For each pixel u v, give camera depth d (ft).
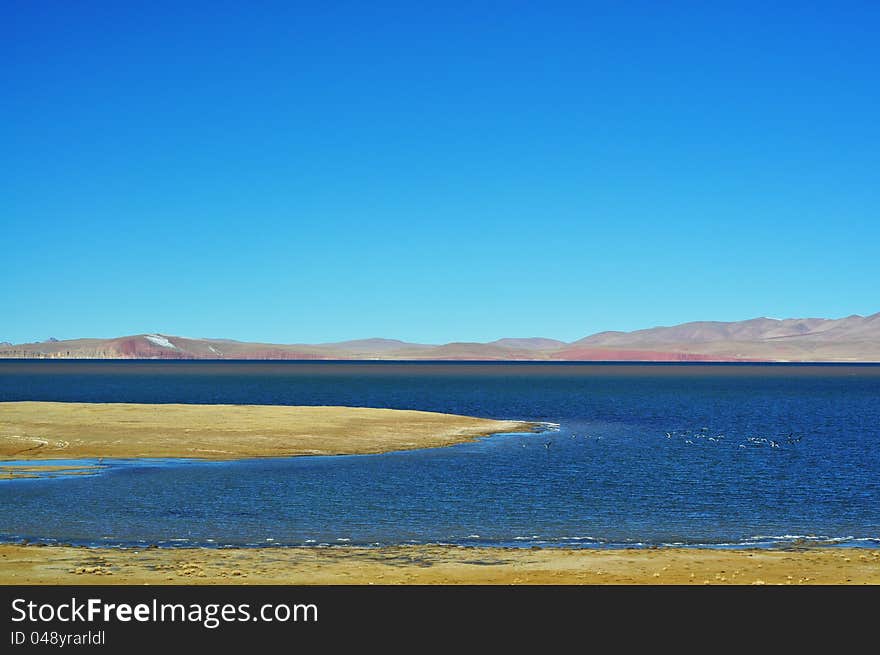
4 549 76.33
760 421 255.50
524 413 284.00
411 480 122.31
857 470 139.85
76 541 82.07
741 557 75.61
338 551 77.56
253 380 586.86
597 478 127.13
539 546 81.87
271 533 86.63
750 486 121.60
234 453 146.61
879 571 70.03
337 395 390.01
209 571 68.64
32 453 140.36
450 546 80.23
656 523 94.32
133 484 115.75
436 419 209.36
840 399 392.68
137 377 625.41
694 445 177.68
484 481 122.42
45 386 454.81
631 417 268.41
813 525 94.02
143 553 75.61
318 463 139.33
